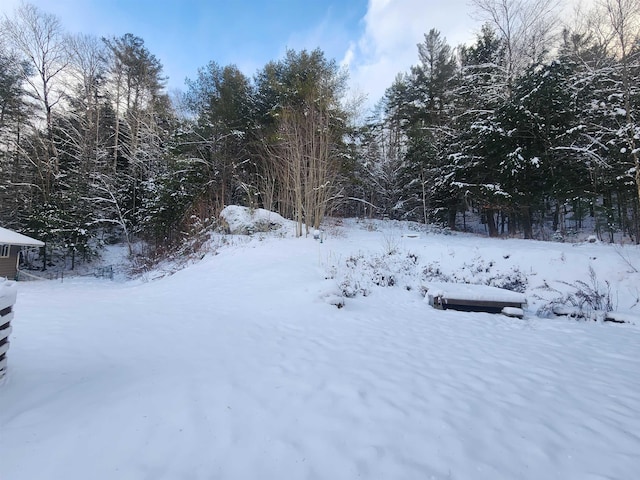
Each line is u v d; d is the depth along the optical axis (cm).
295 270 933
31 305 641
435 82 2161
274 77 1855
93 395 262
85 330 454
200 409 249
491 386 313
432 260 987
